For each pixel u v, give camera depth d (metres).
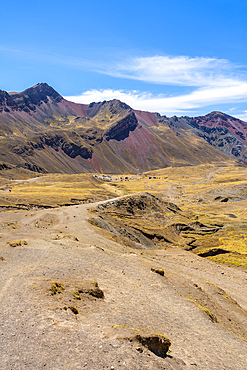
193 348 16.66
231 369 15.65
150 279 29.86
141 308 20.84
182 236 88.12
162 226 89.12
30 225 57.59
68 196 127.31
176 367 12.91
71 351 11.80
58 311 15.45
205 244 79.19
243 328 26.20
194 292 30.22
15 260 27.75
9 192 138.00
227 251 68.06
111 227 66.50
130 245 58.19
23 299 16.83
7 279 21.17
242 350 19.67
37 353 11.44
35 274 22.62
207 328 21.39
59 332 13.23
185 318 21.64
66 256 31.89
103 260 33.59
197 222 105.88
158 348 13.94
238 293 40.16
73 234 50.81
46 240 40.50
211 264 55.94
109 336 13.52
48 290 18.08
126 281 27.33
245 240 78.50
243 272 53.12
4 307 15.69
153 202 120.69
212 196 189.12
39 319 14.28
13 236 42.41
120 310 19.03
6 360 10.76
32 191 148.38
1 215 67.00
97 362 11.22
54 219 65.75
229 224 105.75
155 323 18.41
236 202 164.88
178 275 36.00
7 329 13.20
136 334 13.70
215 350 17.77
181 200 193.12
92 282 22.42
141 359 12.07
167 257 57.91
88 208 81.06
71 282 21.36
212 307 28.23
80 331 13.70
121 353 12.11
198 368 14.01
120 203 101.06
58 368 10.56
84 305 17.84
